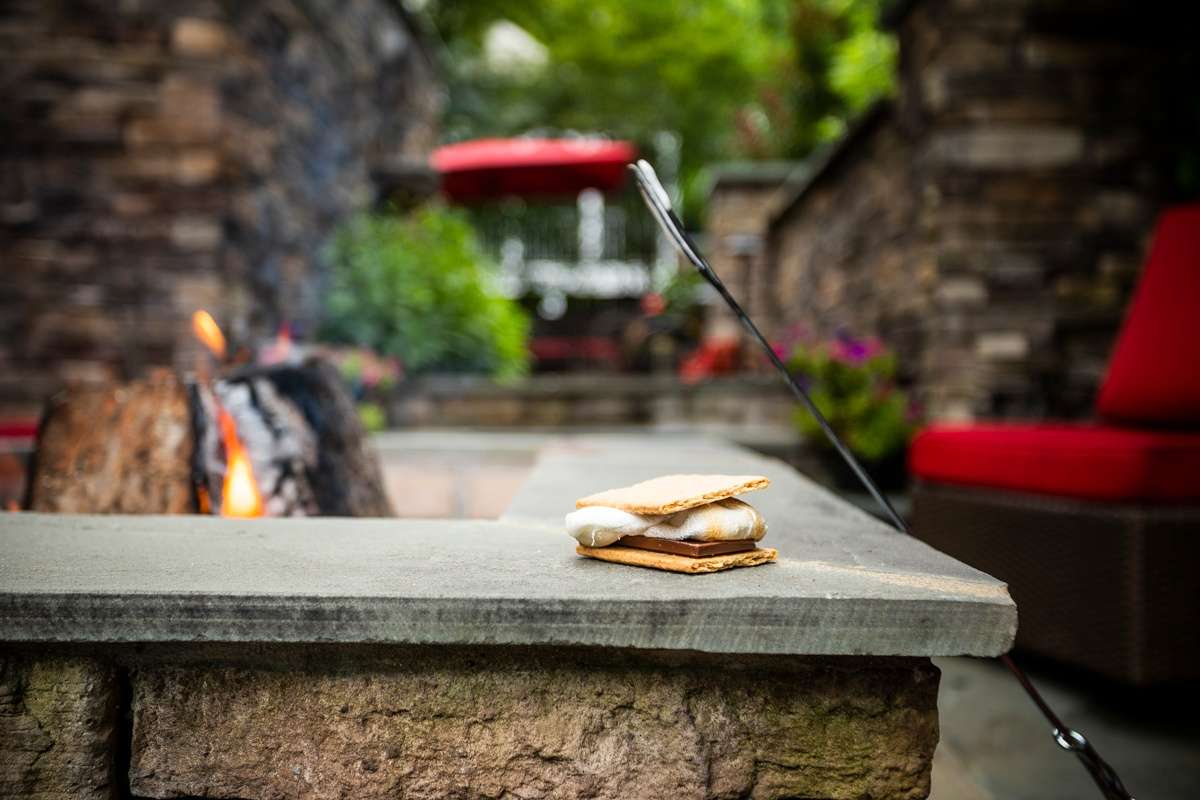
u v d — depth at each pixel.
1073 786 1.71
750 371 7.90
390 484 3.10
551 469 2.33
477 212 14.99
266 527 1.41
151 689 1.03
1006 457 2.30
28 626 0.96
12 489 2.53
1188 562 1.92
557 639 0.94
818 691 1.02
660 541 1.11
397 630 0.95
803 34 9.92
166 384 1.98
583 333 11.33
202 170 4.01
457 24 14.16
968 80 3.61
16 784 1.01
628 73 14.82
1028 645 2.22
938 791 1.67
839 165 5.75
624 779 1.01
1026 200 3.61
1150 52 3.56
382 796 1.02
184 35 3.99
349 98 5.92
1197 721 2.05
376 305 5.43
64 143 3.99
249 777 1.03
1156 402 2.24
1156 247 2.45
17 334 4.00
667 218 1.27
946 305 3.63
